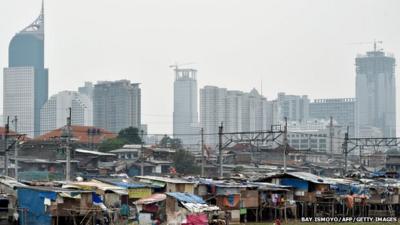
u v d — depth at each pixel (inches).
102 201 2815.0
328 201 3538.4
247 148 6702.8
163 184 3265.3
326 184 3582.7
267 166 6023.6
